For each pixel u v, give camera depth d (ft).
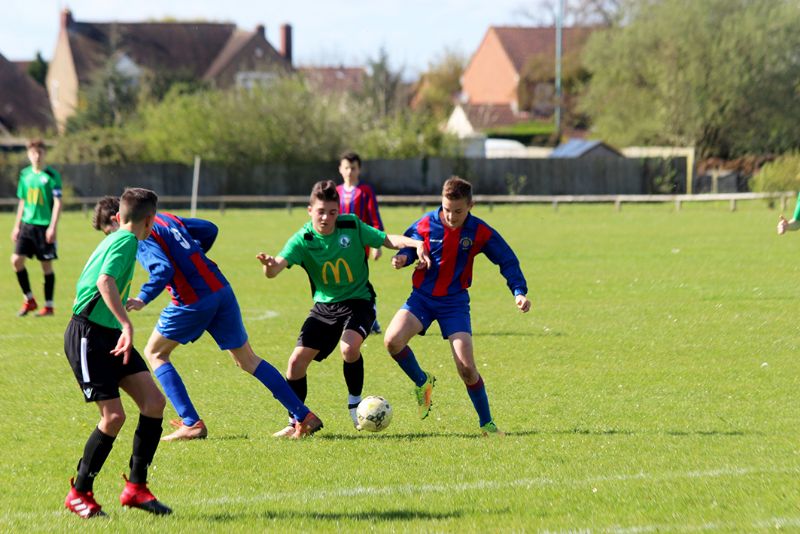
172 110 358.64
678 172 356.59
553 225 236.22
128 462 49.55
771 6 378.32
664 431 53.83
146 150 352.28
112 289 39.09
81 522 39.42
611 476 45.11
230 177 351.67
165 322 53.88
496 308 106.42
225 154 353.10
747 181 349.61
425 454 50.08
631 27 395.14
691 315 98.43
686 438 52.01
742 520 38.29
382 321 99.40
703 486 43.01
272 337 89.66
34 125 511.81
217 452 50.96
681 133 391.45
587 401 62.08
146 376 41.39
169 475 46.80
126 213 41.04
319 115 361.71
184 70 497.87
